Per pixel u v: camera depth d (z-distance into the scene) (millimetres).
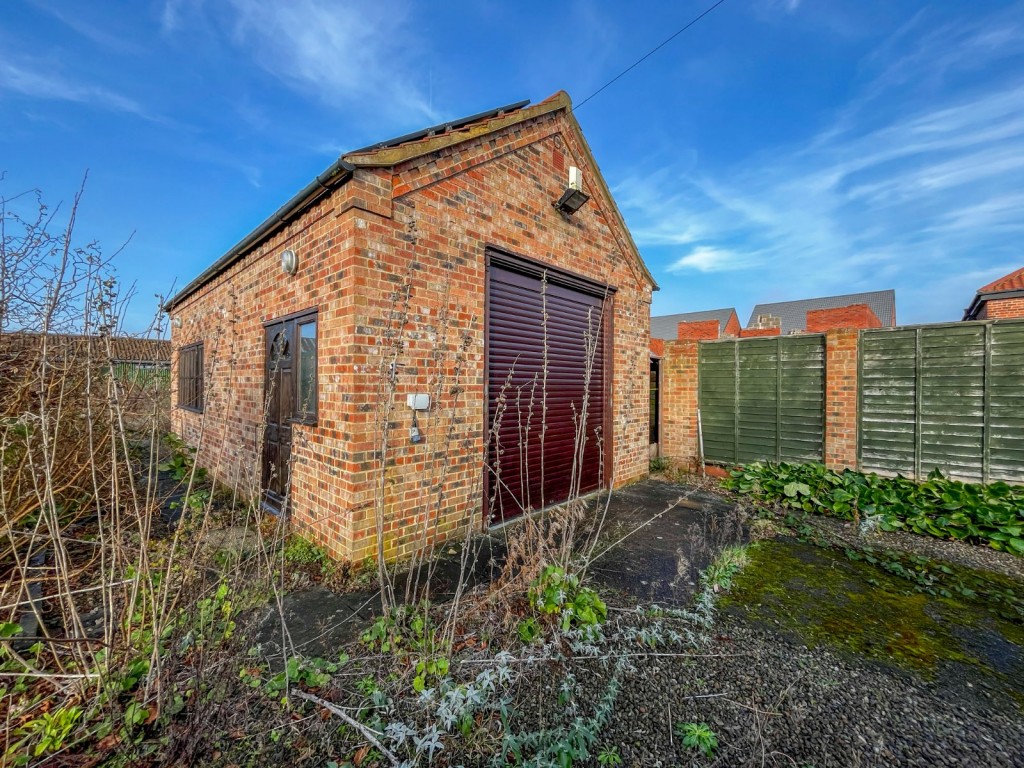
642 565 3467
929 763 1625
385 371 3127
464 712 1729
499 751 1626
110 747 1554
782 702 1937
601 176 5781
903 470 5453
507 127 4352
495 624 2340
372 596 2809
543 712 1822
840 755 1647
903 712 1900
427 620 2186
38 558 2805
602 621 2510
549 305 5082
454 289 3842
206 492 5004
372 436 3223
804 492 5277
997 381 4883
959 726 1824
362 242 3174
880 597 3057
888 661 2291
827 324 13102
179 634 1776
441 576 3150
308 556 3365
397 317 3367
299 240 3906
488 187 4176
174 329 8875
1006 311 10305
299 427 3730
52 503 1836
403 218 3438
